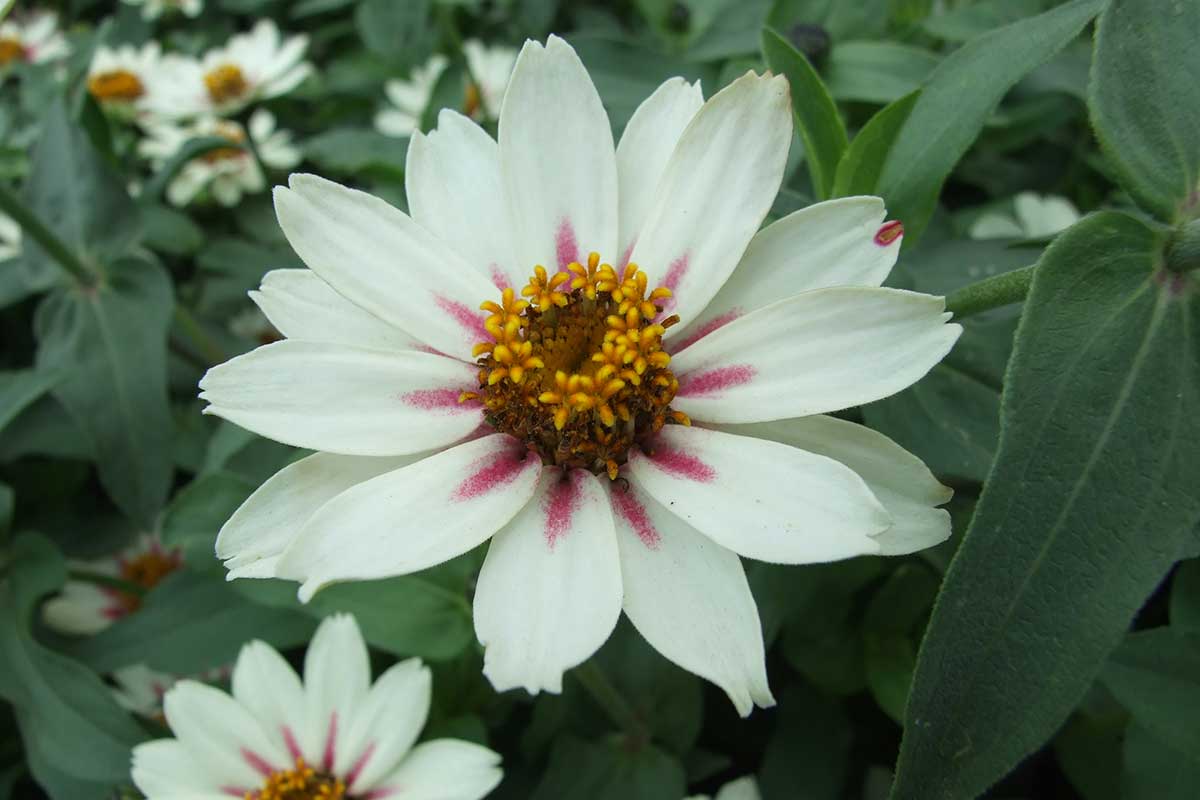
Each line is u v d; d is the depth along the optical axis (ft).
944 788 0.32
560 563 0.35
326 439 0.36
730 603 0.34
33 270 0.64
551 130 0.38
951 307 0.40
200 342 0.70
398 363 0.37
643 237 0.38
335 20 1.02
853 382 0.34
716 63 0.64
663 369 0.37
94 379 0.61
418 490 0.35
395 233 0.38
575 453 0.37
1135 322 0.34
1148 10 0.36
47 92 0.87
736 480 0.35
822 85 0.44
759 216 0.37
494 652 0.33
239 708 0.49
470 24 0.95
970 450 0.44
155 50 0.92
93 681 0.52
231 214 0.86
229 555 0.35
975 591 0.33
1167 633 0.42
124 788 0.49
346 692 0.48
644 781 0.51
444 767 0.47
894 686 0.51
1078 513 0.33
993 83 0.42
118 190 0.64
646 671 0.52
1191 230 0.34
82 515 0.67
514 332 0.37
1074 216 0.62
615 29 0.89
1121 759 0.49
